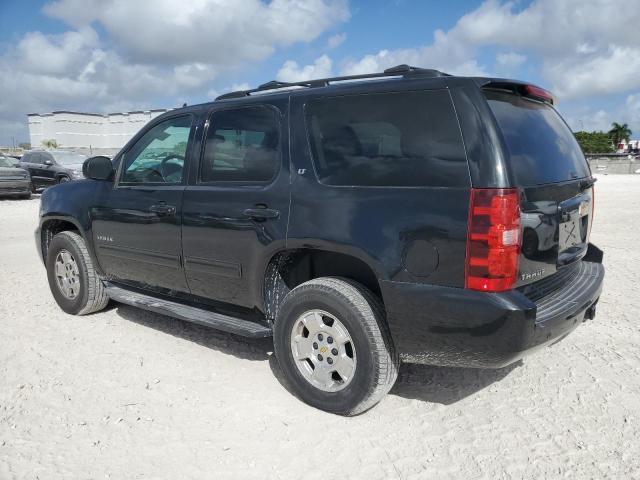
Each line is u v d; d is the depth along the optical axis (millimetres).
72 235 5082
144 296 4586
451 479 2713
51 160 20562
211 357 4191
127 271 4617
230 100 3930
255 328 3689
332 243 3164
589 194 3773
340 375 3254
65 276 5207
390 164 3045
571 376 3801
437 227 2820
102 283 5070
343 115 3291
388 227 2977
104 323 4984
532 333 2748
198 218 3875
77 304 5086
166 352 4289
